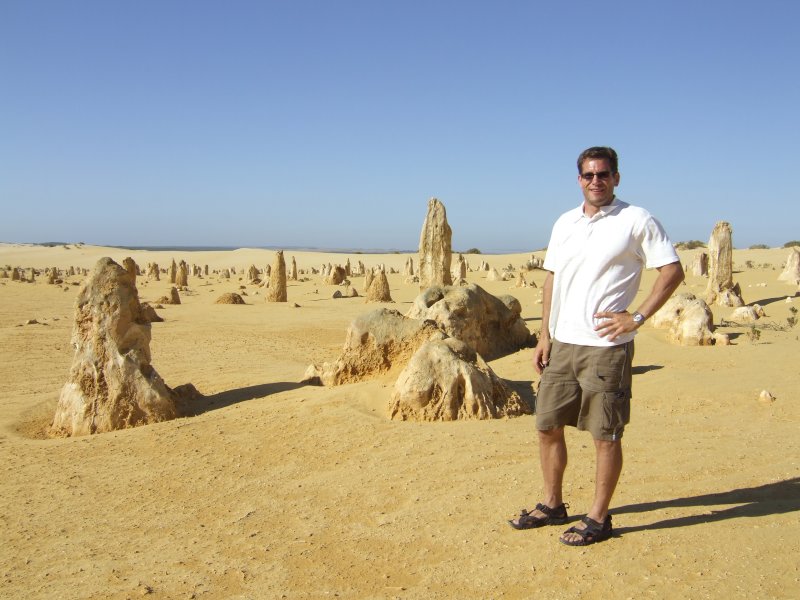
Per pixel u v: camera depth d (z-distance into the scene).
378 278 29.61
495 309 12.66
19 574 4.02
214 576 3.83
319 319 21.88
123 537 4.54
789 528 3.89
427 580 3.61
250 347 15.71
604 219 3.77
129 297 8.21
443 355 7.34
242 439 6.81
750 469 5.16
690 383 8.47
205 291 40.56
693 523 4.03
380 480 5.30
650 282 32.47
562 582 3.44
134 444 6.90
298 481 5.47
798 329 15.09
